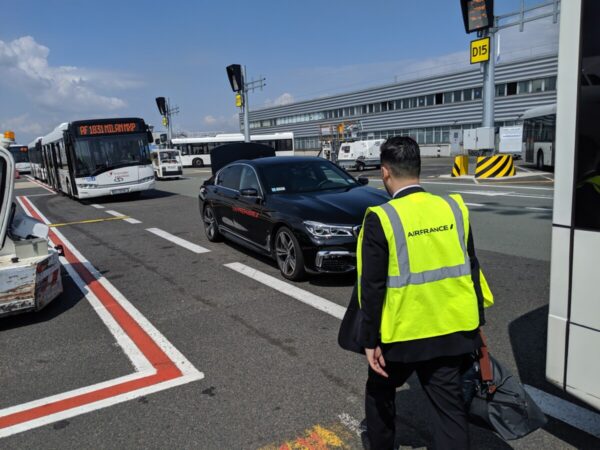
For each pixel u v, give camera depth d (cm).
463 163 2089
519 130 3719
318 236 548
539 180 1794
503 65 4466
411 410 308
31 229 530
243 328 455
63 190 2009
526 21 1812
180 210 1402
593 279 220
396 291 202
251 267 682
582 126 218
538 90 4228
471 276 212
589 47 213
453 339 208
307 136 7250
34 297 469
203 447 278
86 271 702
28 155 4431
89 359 400
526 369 353
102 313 512
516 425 223
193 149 4922
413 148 218
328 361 381
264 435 287
